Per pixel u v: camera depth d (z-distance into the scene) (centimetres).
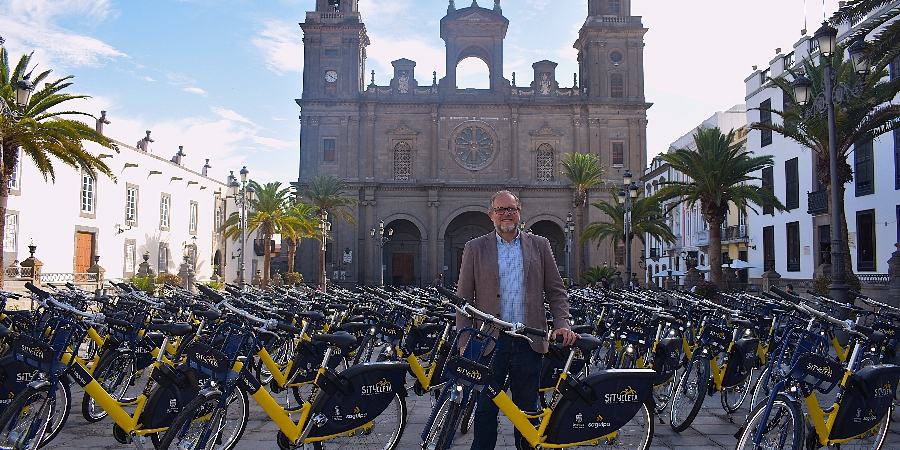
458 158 6362
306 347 840
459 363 524
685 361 849
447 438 514
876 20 1625
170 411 625
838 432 590
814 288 2338
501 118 6397
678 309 1062
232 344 620
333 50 6412
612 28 6306
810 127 2319
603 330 1098
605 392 558
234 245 6519
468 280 583
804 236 3516
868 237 2973
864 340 609
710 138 2945
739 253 4497
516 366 561
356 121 6288
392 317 1112
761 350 1016
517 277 573
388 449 647
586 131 6316
